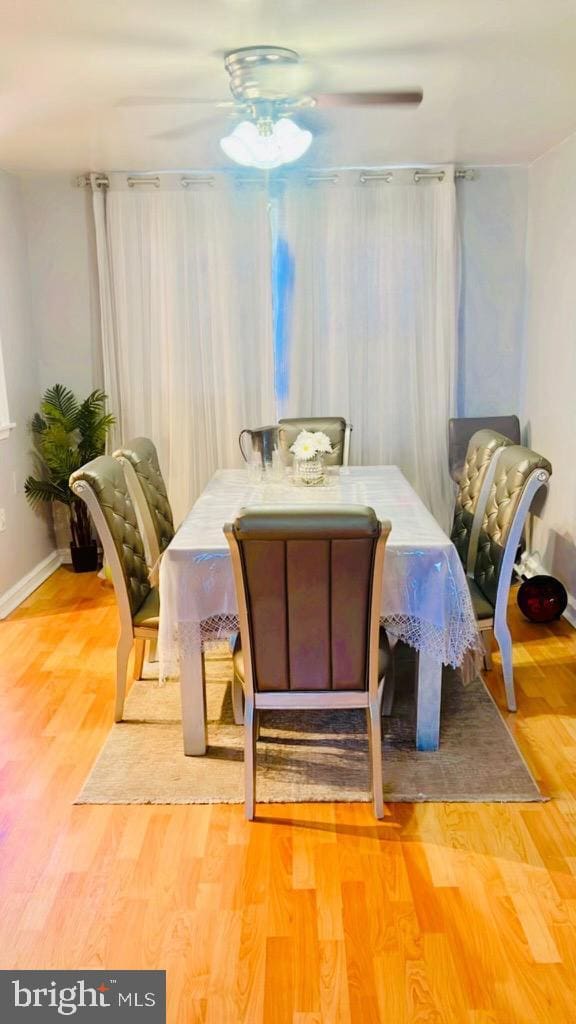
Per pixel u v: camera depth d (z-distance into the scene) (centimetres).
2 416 438
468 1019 167
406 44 257
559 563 413
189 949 187
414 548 250
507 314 492
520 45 259
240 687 288
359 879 210
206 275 475
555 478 422
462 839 226
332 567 210
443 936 190
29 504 467
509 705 299
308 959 184
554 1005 170
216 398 490
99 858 221
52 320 490
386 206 471
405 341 486
